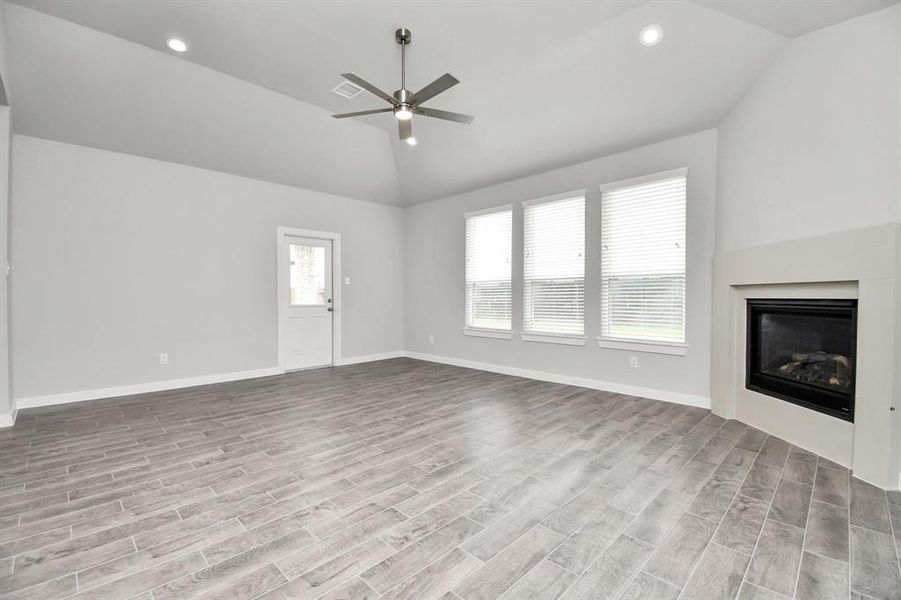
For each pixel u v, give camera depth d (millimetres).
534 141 4504
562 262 4840
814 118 2691
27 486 2297
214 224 4988
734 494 2182
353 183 6012
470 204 5906
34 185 3887
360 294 6461
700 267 3775
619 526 1892
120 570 1596
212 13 2977
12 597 1452
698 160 3764
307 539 1798
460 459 2664
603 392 4402
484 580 1535
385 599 1435
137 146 4332
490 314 5711
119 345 4359
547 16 2963
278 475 2438
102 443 2957
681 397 3922
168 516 1990
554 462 2607
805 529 1858
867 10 2375
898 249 2184
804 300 2787
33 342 3902
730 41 2955
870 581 1523
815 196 2691
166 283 4645
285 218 5605
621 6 2873
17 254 3814
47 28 3154
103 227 4254
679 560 1649
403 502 2119
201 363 4898
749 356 3318
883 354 2244
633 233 4219
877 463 2260
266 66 3711
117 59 3508
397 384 4875
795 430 2863
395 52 3422
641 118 3775
